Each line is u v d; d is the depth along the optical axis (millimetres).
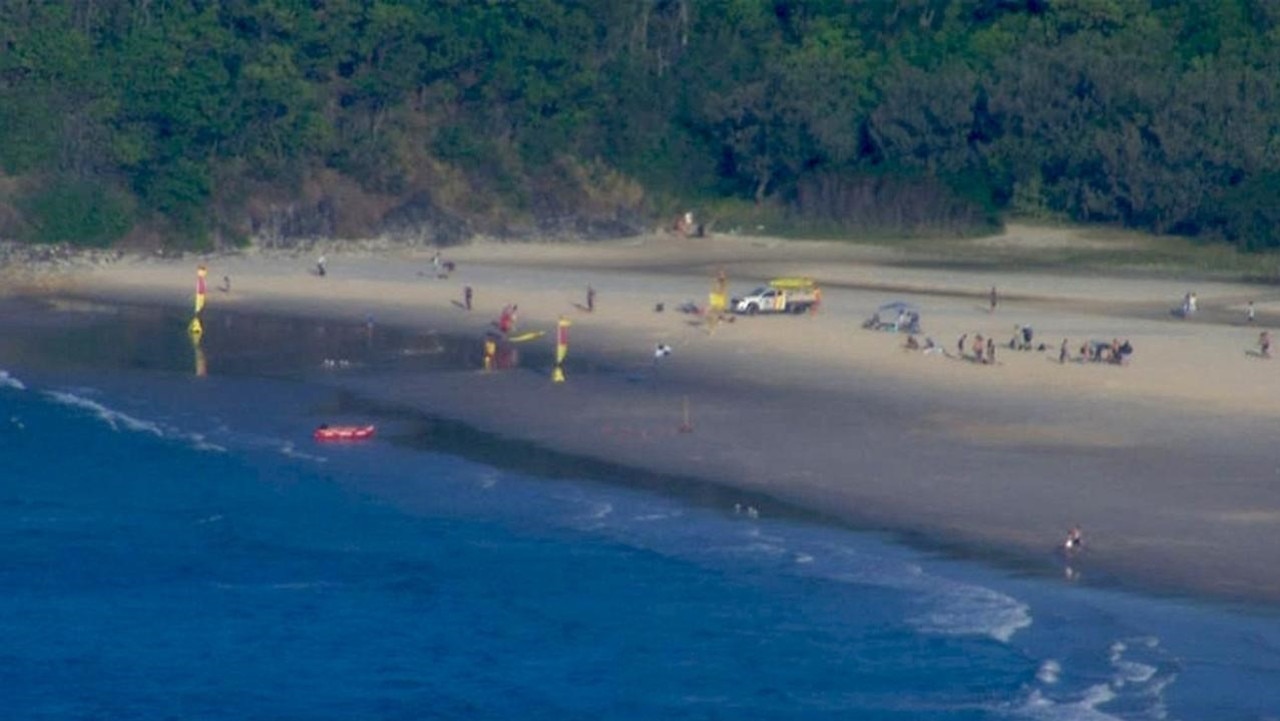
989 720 172500
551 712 179875
